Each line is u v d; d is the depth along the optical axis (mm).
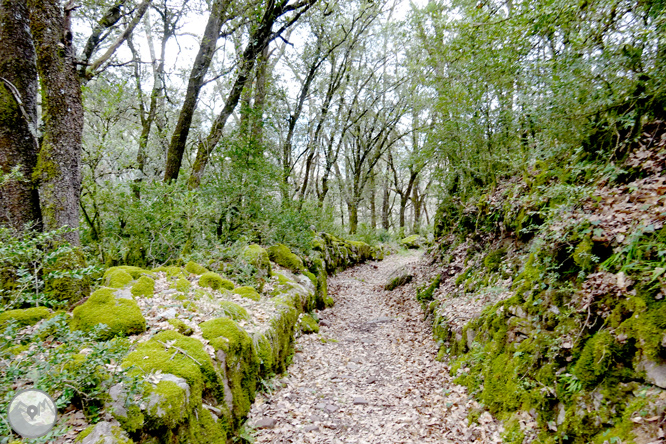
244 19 8578
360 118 18844
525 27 5309
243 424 3656
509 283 5031
